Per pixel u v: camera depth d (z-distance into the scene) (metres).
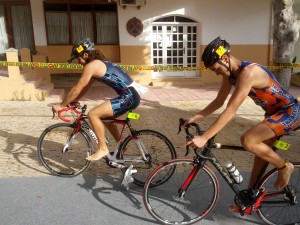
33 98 7.77
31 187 3.21
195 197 3.03
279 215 2.74
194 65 11.41
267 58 11.40
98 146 3.20
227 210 2.84
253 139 2.30
